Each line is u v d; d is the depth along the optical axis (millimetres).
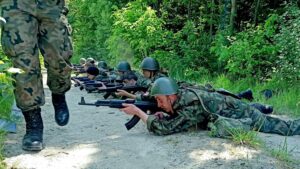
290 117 6363
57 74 4086
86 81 8820
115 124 5148
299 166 3600
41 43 3867
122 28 13664
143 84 7098
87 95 7977
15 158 3547
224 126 4344
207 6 13328
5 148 3781
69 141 4219
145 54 13320
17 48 3648
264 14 12727
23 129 4520
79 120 5344
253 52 10055
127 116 5676
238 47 10117
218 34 11836
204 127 4719
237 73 10883
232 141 4215
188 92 4617
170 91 4543
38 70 3807
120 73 7602
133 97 6762
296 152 4059
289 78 9008
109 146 4078
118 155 3809
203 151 3900
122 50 14914
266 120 4879
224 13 12453
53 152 3803
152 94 4633
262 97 7863
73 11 23078
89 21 21203
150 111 4828
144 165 3566
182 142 4188
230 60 10469
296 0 10766
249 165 3541
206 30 13938
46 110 5949
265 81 9969
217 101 4742
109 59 17719
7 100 4582
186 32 12758
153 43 12938
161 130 4449
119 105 4691
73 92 8438
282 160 3717
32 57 3719
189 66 12406
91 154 3811
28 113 3838
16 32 3639
